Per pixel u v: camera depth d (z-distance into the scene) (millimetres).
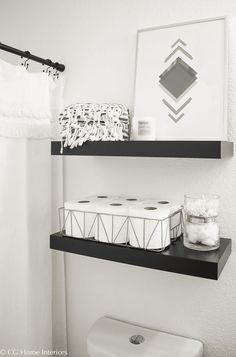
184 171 1006
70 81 1174
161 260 817
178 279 1044
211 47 910
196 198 861
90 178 1166
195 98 924
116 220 901
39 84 1103
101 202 981
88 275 1196
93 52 1125
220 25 902
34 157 1136
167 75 968
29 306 1127
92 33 1123
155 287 1081
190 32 939
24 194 1111
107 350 991
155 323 1091
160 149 823
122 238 906
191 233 857
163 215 851
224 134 880
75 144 928
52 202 1240
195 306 1026
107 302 1168
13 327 1102
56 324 1265
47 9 1203
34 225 1149
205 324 1017
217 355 1005
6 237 1071
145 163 1062
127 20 1062
